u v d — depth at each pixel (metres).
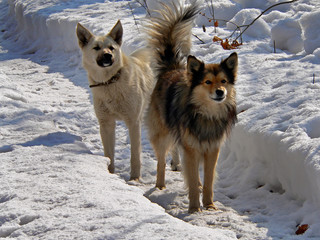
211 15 6.33
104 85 3.98
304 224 3.23
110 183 3.47
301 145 3.48
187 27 4.07
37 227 3.06
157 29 4.06
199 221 3.39
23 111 4.72
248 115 4.02
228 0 6.78
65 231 3.01
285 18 5.56
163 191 3.80
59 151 3.95
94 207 3.19
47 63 6.90
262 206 3.53
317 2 6.22
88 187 3.39
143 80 4.18
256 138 3.81
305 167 3.38
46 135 4.25
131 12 7.38
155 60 4.04
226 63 3.55
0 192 3.38
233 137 4.02
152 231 2.97
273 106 4.04
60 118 4.77
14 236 3.03
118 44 4.11
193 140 3.56
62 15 7.69
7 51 7.94
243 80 4.57
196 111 3.54
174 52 4.01
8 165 3.72
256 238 3.19
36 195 3.32
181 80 3.68
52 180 3.48
